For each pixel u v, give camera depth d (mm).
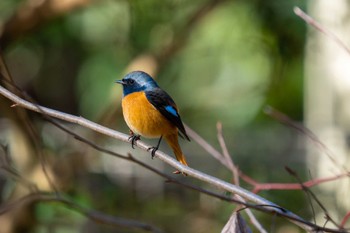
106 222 7691
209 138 19359
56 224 12289
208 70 19859
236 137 18719
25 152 11914
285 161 17078
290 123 7652
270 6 14250
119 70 17672
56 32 15250
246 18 15680
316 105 12641
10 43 12312
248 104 18641
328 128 10625
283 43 14492
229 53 17734
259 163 16891
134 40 14734
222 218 15375
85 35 16328
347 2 10203
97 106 17719
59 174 12516
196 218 15633
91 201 12477
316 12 12461
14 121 11828
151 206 16375
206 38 17297
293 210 13414
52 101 23016
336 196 9984
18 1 15000
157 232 7707
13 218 11859
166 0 14008
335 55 10461
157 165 17672
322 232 5035
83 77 18188
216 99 19609
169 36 14250
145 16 14000
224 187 5465
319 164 10820
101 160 16281
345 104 10312
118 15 15336
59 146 13469
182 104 19953
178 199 17047
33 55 21250
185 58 18641
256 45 15023
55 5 12086
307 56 14141
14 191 11867
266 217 14055
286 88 17078
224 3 15039
